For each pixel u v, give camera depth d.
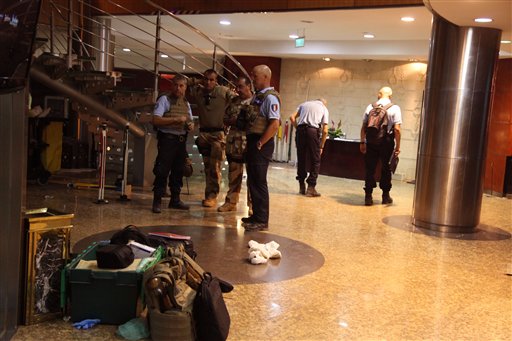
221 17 9.14
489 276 4.57
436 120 6.39
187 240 3.87
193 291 3.19
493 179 9.98
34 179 7.70
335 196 8.45
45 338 2.88
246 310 3.43
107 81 6.77
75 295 3.06
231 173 6.47
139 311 3.13
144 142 7.96
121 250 3.12
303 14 8.31
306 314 3.43
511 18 5.68
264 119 5.47
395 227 6.36
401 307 3.68
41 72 6.51
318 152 8.19
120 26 10.70
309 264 4.54
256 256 4.43
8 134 2.82
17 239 2.89
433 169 6.39
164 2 8.84
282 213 6.72
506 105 9.73
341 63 12.84
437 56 6.39
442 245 5.63
